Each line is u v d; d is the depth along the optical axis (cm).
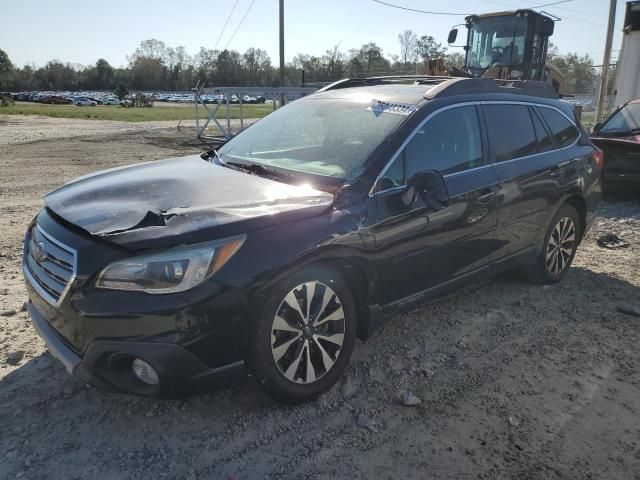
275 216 284
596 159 525
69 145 1574
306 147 374
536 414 307
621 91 1302
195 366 261
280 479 253
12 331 378
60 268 273
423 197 324
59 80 12794
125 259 253
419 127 358
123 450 267
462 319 424
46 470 252
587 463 270
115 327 251
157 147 1593
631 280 519
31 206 767
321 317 303
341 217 304
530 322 422
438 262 366
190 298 254
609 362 366
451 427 294
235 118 3191
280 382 290
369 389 326
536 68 1395
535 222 452
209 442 275
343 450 273
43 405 298
